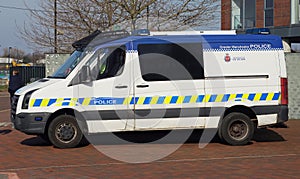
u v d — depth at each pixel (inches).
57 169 342.6
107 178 313.1
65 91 419.2
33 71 1182.9
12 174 324.5
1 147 440.1
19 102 421.4
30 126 416.2
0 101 1268.5
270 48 439.8
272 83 437.7
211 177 312.3
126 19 676.1
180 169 338.6
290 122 613.0
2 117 753.6
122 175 321.4
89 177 316.8
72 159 379.9
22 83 618.8
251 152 405.4
